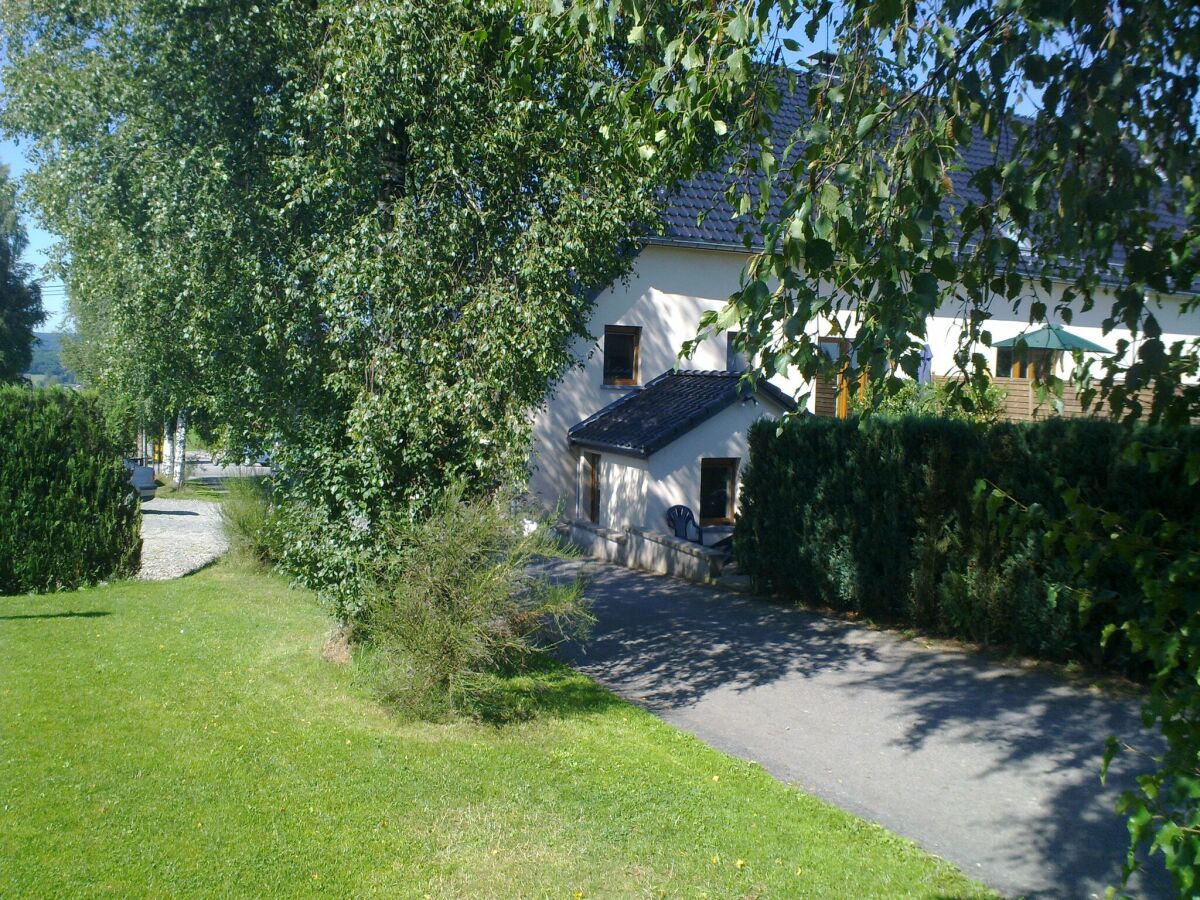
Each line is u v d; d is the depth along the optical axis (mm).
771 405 17203
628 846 5316
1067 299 4520
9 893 4500
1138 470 8461
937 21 4688
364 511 7992
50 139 9703
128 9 8312
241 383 8586
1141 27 4301
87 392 14000
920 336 3637
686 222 18406
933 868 5227
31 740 6574
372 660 7871
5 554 12766
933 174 4070
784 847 5402
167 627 10406
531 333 7684
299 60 8203
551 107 8078
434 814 5629
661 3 6637
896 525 10930
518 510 7691
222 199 8039
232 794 5777
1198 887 2330
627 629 11102
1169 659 2504
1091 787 6461
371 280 7535
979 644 10164
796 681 9000
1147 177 4367
